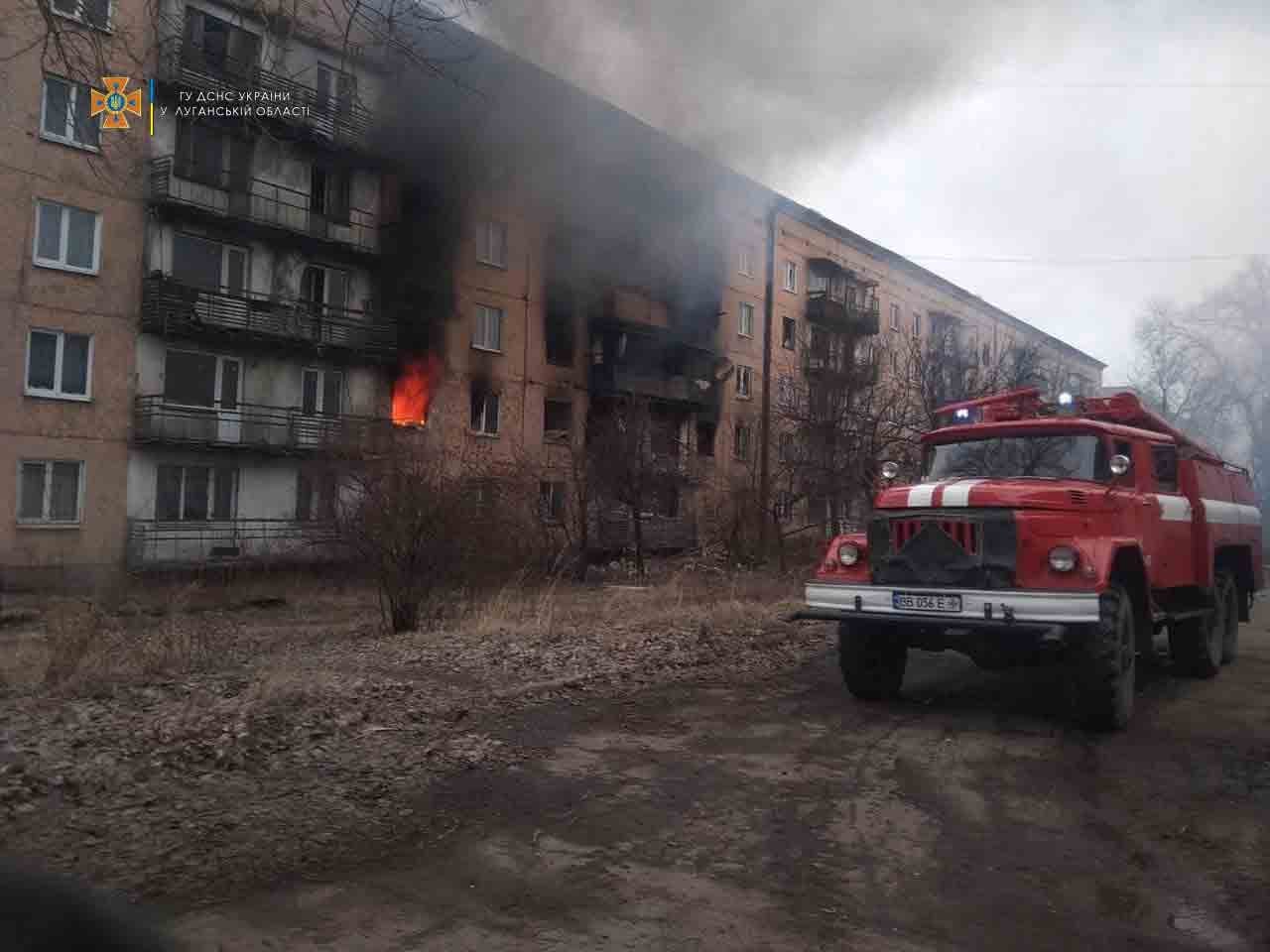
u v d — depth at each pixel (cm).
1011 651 643
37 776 429
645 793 473
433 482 1133
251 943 304
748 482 2338
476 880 363
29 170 1858
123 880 344
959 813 456
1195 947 320
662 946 313
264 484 2248
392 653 816
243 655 822
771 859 393
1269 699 755
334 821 415
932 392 2195
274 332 2234
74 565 1945
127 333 2023
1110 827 439
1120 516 666
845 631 700
